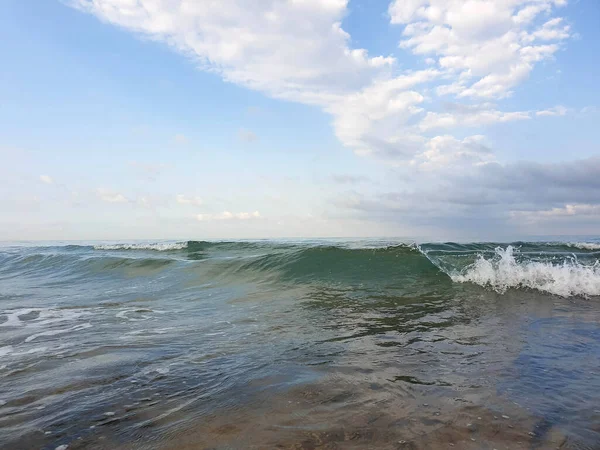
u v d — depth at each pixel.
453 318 5.05
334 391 2.60
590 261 9.09
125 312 5.77
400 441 1.91
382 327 4.61
